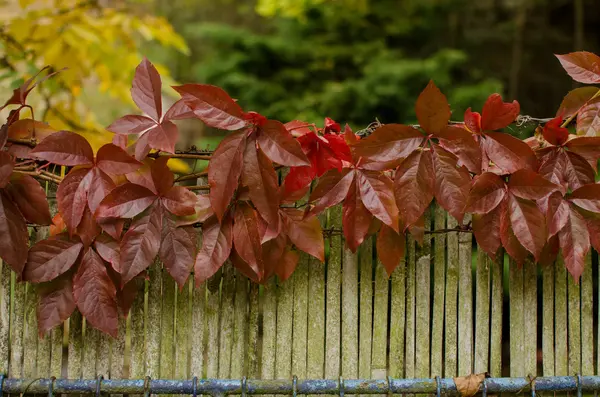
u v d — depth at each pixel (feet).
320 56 17.97
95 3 8.85
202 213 4.40
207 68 17.99
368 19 18.89
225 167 4.13
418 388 4.61
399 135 4.27
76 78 8.75
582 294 4.93
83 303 4.44
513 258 4.87
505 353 10.30
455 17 20.08
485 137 4.41
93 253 4.46
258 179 4.20
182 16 21.45
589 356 4.93
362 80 16.52
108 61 8.42
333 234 4.86
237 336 4.87
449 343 4.92
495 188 4.40
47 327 4.48
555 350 4.93
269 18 21.49
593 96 4.54
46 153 4.20
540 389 4.62
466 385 4.62
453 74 19.76
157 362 4.84
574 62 4.58
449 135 4.26
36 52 8.29
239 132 4.17
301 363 4.89
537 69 21.08
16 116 4.40
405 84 16.37
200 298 4.85
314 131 4.59
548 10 21.13
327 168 4.43
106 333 4.50
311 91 17.81
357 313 4.91
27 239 4.34
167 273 4.85
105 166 4.29
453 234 4.91
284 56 18.06
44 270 4.41
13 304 4.80
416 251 4.90
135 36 15.25
